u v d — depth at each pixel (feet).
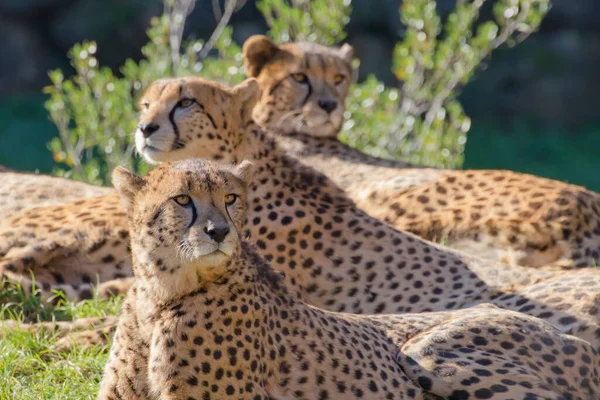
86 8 112.47
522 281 34.14
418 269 35.17
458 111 61.36
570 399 27.53
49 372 29.68
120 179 25.48
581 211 39.93
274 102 46.44
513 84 114.21
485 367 26.63
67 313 35.24
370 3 112.37
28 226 38.32
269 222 35.60
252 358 24.81
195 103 35.12
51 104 60.29
